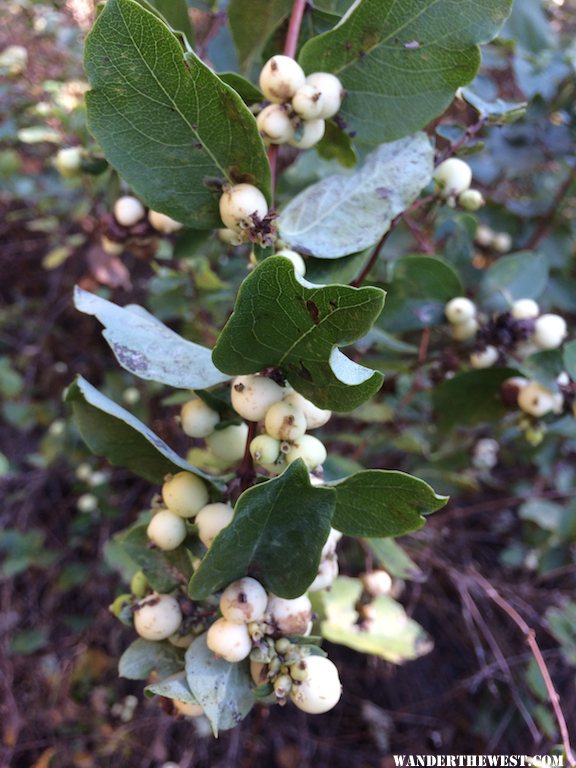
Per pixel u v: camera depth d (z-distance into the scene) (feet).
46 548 1.58
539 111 1.09
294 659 0.44
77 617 1.52
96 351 1.69
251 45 0.66
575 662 1.06
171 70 0.43
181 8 0.64
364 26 0.52
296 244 0.54
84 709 1.43
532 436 0.85
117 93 0.44
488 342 0.85
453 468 1.14
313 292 0.36
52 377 1.67
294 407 0.44
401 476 0.42
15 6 1.41
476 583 1.25
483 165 1.19
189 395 0.84
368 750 1.40
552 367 0.77
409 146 0.60
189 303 1.08
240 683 0.46
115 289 1.31
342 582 0.99
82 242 1.41
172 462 0.47
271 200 0.50
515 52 1.10
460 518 1.44
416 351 0.91
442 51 0.53
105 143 0.47
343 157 0.63
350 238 0.56
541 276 0.95
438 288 0.86
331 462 0.88
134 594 0.53
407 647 0.97
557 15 1.50
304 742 1.40
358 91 0.56
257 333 0.41
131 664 0.50
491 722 1.34
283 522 0.43
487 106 0.68
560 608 1.22
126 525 1.55
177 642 0.50
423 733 1.40
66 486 1.66
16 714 1.40
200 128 0.47
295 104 0.51
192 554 0.52
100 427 0.50
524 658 1.26
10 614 1.51
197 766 1.39
